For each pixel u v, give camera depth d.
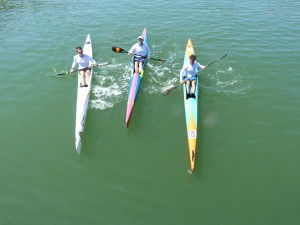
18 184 7.52
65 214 6.80
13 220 6.69
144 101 10.06
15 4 19.31
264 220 6.54
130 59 12.66
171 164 7.91
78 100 9.80
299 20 15.51
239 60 12.13
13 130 9.10
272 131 8.70
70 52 13.27
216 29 14.85
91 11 17.67
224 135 8.64
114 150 8.37
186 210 6.80
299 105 9.57
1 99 10.29
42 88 10.87
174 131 8.91
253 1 18.36
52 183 7.54
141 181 7.49
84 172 7.79
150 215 6.72
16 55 13.02
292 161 7.83
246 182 7.36
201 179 7.48
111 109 9.77
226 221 6.55
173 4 18.25
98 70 11.81
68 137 8.87
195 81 10.05
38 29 15.55
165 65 12.06
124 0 19.27
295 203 6.86
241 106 9.64
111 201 7.05
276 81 10.75
